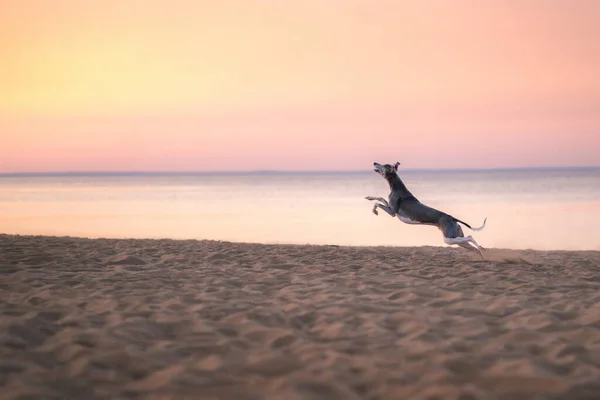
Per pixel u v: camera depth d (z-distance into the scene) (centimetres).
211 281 719
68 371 375
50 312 519
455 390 346
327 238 1716
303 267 864
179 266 861
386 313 550
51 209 2877
